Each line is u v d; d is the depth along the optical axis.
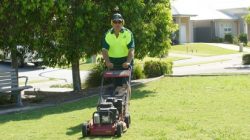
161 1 21.09
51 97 19.75
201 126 11.77
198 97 16.94
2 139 11.39
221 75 25.11
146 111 14.38
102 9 18.34
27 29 18.55
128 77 11.65
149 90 19.75
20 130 12.43
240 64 38.91
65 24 18.62
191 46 60.94
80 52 19.05
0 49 19.50
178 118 12.95
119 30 12.00
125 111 11.62
